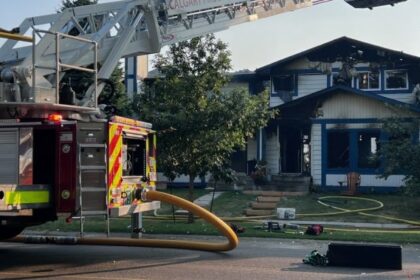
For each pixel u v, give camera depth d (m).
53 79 9.41
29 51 9.97
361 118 22.52
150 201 10.21
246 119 14.94
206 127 14.59
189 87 14.87
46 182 8.62
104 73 10.47
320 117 22.95
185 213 17.84
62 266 8.97
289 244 11.77
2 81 9.05
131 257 9.88
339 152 23.06
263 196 21.22
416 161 16.66
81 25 10.87
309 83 25.11
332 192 22.25
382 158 19.61
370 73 24.64
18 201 7.97
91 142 8.69
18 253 10.41
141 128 10.04
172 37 11.91
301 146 24.36
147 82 16.28
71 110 9.32
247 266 8.96
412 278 7.97
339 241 12.17
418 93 23.84
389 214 17.55
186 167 15.15
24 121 8.77
